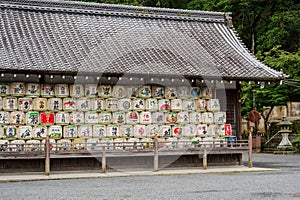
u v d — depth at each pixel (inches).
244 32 1910.7
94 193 588.7
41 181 744.3
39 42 915.4
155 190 617.0
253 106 1692.9
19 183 719.1
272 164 1080.2
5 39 899.4
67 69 828.0
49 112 861.2
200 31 1098.1
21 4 1008.9
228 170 896.3
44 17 1004.6
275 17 1718.8
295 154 1507.1
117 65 882.8
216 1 1883.6
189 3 1996.8
